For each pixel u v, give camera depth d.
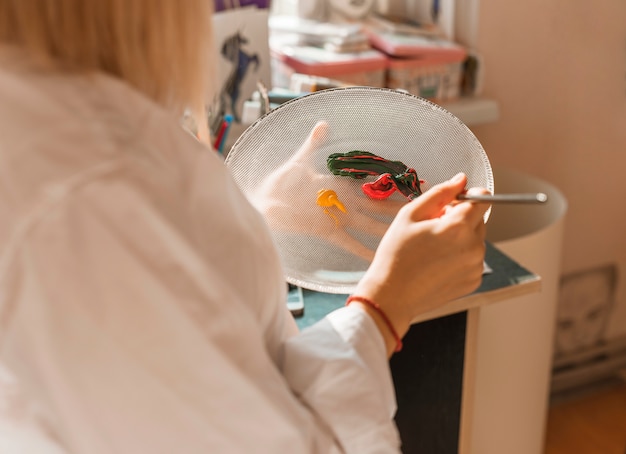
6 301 0.45
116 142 0.46
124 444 0.49
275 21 1.69
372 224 0.82
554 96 1.79
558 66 1.76
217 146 1.16
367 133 0.87
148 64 0.51
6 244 0.44
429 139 0.86
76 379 0.47
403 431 1.24
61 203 0.44
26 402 0.50
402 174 0.84
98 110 0.47
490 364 1.43
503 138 1.79
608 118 1.88
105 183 0.44
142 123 0.49
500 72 1.71
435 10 1.70
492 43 1.67
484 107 1.62
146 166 0.47
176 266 0.47
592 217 1.99
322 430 0.57
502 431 1.53
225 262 0.51
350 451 0.57
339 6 1.72
